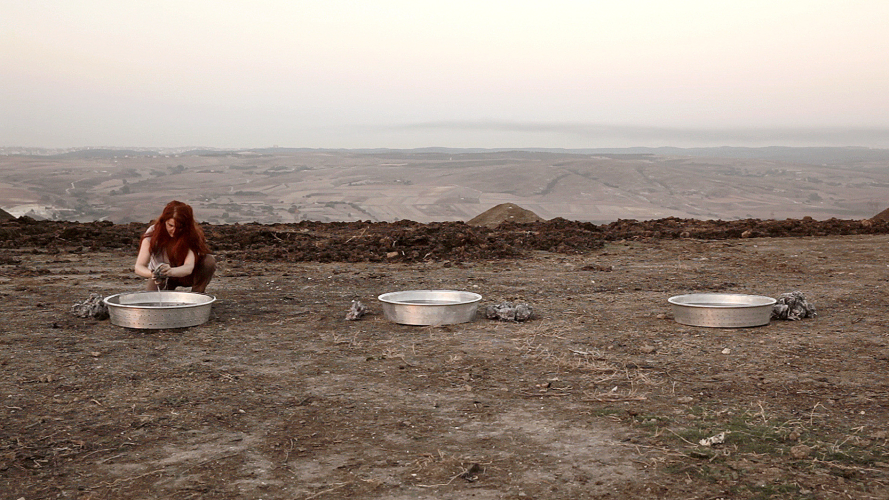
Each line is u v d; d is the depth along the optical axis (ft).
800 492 9.44
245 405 13.33
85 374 15.23
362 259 36.19
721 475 9.99
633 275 31.45
